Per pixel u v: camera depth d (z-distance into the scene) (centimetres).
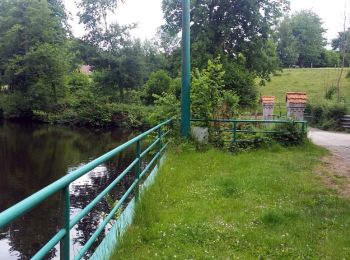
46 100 4906
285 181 885
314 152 1348
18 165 2253
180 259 470
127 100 4744
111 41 4947
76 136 3641
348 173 1009
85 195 1510
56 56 4994
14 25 4912
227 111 1530
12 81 5131
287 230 570
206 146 1334
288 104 2183
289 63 8556
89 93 4781
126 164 2097
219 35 3572
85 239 1001
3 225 185
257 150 1372
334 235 548
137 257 464
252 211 665
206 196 754
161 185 804
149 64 5669
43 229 1167
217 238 536
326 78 5794
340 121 2555
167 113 1477
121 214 596
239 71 3391
